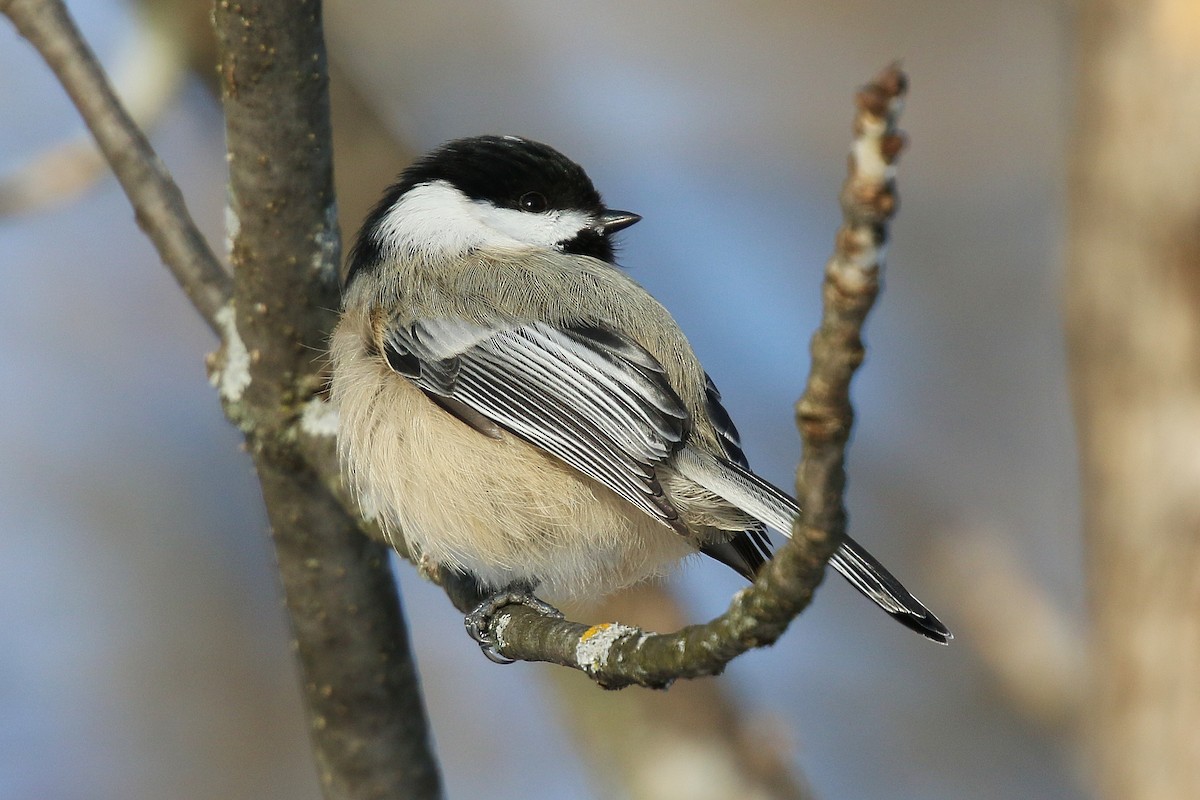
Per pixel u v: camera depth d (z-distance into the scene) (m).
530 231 9.52
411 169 9.71
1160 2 8.20
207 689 13.58
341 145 10.59
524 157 9.55
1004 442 13.50
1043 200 14.44
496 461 8.21
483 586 8.48
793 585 5.14
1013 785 11.85
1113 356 8.23
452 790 13.19
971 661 11.79
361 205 10.55
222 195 14.94
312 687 8.65
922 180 14.78
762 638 5.36
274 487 8.34
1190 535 7.88
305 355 8.14
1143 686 7.92
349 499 8.20
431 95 13.82
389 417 8.34
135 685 13.45
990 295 14.27
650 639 5.95
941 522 12.16
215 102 11.17
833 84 14.90
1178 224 8.05
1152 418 8.05
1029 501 13.16
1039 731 11.37
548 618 6.86
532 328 8.38
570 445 8.09
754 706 10.76
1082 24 8.59
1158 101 8.14
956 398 13.86
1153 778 7.82
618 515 8.21
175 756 13.16
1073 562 12.73
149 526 14.28
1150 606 7.95
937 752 12.12
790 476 12.64
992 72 14.85
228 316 8.38
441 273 8.88
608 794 10.16
